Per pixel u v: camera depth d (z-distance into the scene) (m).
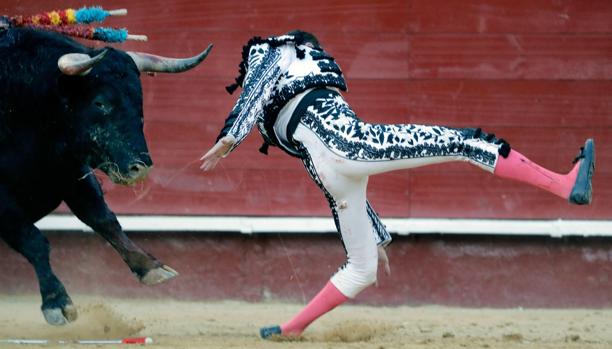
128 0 18.61
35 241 13.35
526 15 18.53
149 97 18.73
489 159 12.44
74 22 13.98
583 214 18.55
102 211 14.10
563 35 18.53
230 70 18.72
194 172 18.75
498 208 18.61
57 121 13.40
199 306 18.27
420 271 18.62
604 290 18.56
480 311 18.23
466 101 18.56
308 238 18.67
